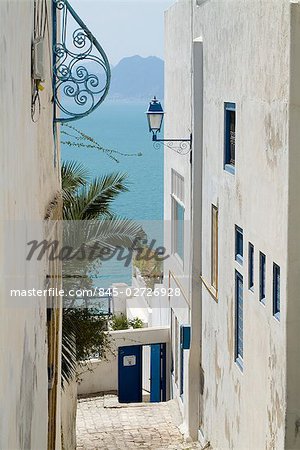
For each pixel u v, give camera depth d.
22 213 7.13
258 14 11.38
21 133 7.12
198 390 17.59
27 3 7.78
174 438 18.30
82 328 17.61
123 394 23.91
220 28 14.57
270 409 10.98
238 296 13.58
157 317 24.72
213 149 15.48
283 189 10.13
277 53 10.34
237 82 12.98
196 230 17.14
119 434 18.94
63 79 10.33
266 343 11.18
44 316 9.90
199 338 17.41
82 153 120.19
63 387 15.54
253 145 11.84
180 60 19.73
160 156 135.50
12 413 6.45
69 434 16.58
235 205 13.34
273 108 10.59
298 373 10.16
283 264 10.13
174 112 20.84
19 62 7.00
